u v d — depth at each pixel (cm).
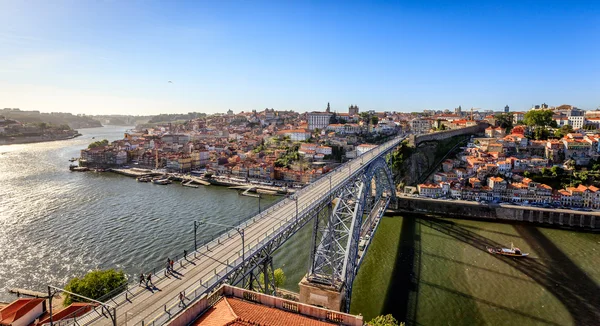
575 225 11850
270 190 17188
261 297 3256
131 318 3412
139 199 14950
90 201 14362
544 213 12212
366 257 8812
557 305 6775
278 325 2739
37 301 5575
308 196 7269
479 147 18475
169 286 3988
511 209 12575
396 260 8656
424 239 10269
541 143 17625
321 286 5394
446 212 13275
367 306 6619
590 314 6506
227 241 5138
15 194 15375
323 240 5916
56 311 5725
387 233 10812
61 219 11644
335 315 2950
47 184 18000
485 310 6550
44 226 10894
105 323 3381
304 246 9225
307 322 2897
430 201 13438
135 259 8462
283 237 5153
